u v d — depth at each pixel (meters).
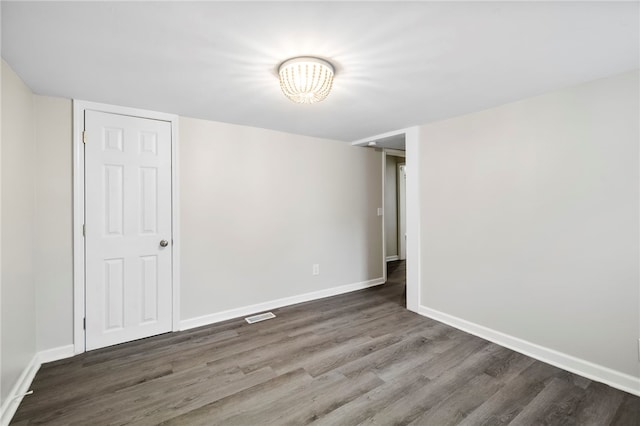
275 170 3.22
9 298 1.64
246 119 2.77
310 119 2.77
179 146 2.63
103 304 2.32
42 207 2.10
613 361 1.83
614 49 1.51
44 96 2.11
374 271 4.19
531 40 1.43
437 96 2.16
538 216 2.16
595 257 1.90
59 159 2.16
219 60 1.62
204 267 2.78
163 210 2.56
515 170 2.28
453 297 2.75
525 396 1.74
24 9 1.16
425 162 2.96
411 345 2.37
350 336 2.53
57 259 2.15
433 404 1.67
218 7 1.17
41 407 1.63
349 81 1.89
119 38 1.39
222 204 2.88
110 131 2.33
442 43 1.45
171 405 1.65
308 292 3.51
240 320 2.89
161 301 2.56
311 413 1.59
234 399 1.71
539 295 2.16
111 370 2.00
